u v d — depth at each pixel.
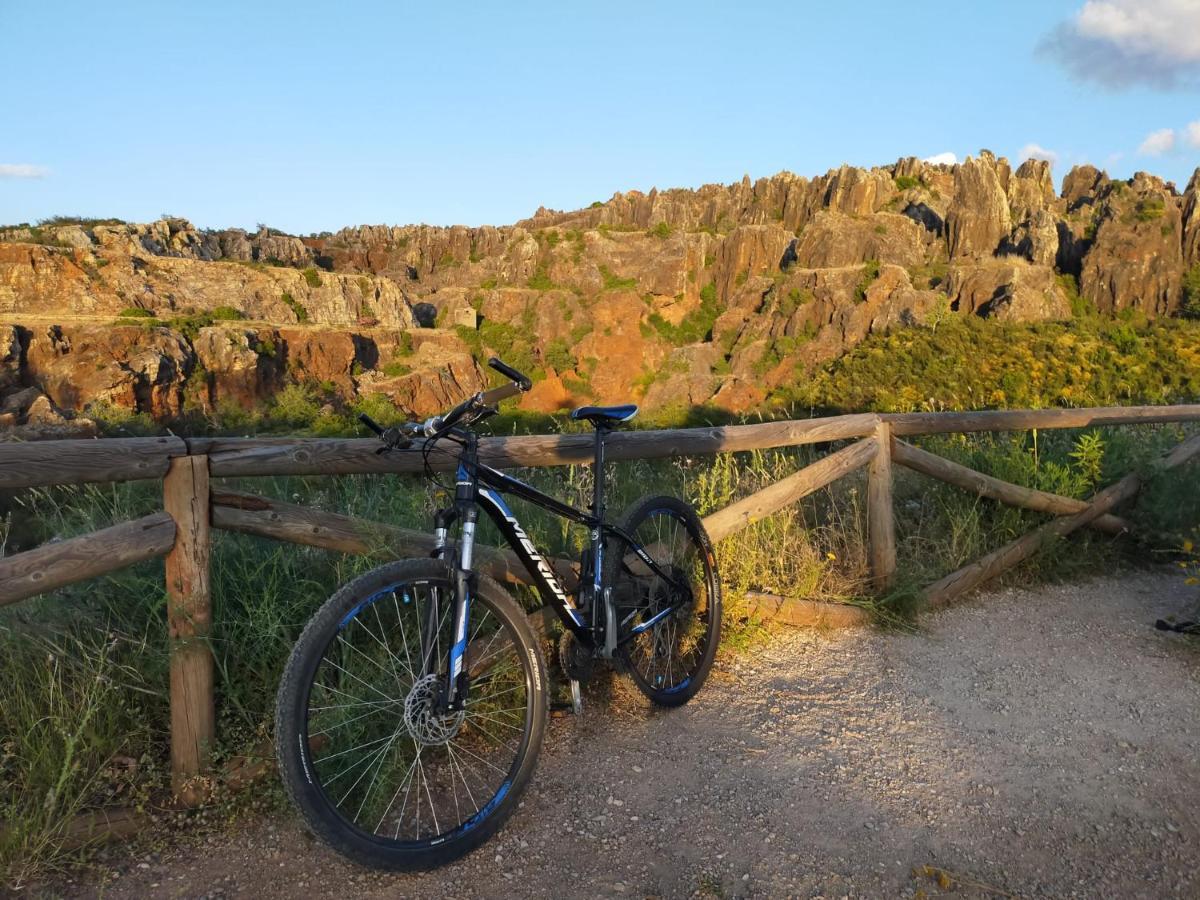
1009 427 5.19
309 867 2.16
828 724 3.11
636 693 3.23
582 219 158.88
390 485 3.51
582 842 2.33
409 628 2.55
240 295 95.81
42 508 3.03
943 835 2.47
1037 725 3.21
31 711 2.30
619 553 3.00
